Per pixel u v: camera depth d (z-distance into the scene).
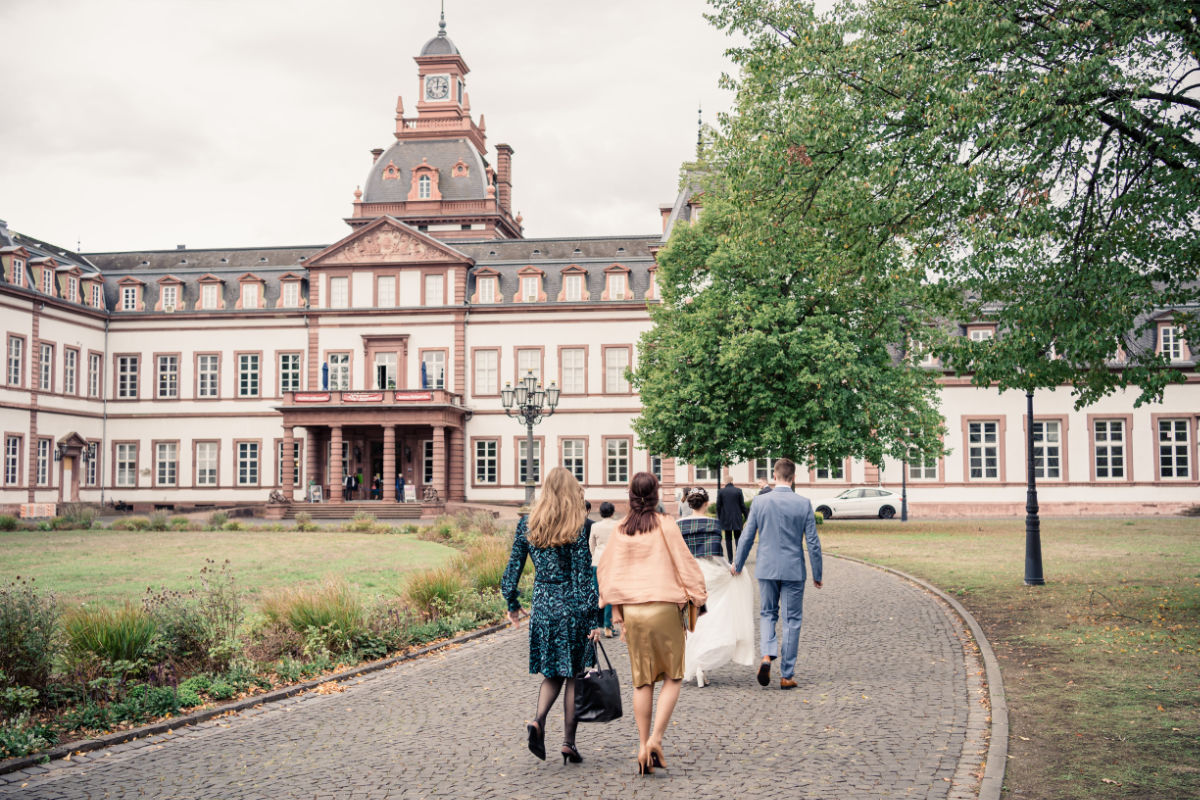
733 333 33.03
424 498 49.41
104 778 6.74
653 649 6.64
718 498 20.31
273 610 11.99
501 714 8.53
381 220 52.69
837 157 14.53
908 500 46.75
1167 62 12.18
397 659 11.25
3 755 7.15
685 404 33.88
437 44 68.56
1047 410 46.25
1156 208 11.62
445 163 67.31
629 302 51.34
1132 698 8.30
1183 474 45.12
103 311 53.72
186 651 10.27
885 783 6.18
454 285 52.31
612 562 6.82
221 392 53.75
